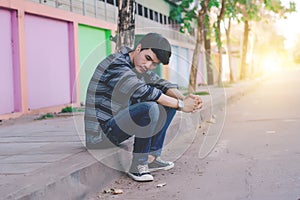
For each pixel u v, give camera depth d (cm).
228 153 596
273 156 562
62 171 387
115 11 1739
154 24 2169
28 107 1145
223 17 2355
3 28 1062
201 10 1697
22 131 731
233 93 1678
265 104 1416
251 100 1630
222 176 468
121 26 809
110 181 452
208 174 479
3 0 1038
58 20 1314
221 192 409
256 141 689
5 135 682
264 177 455
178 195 405
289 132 770
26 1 1130
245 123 925
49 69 1262
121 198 401
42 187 339
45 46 1243
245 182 439
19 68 1098
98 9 1586
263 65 5916
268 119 984
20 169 406
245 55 3425
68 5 1363
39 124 840
